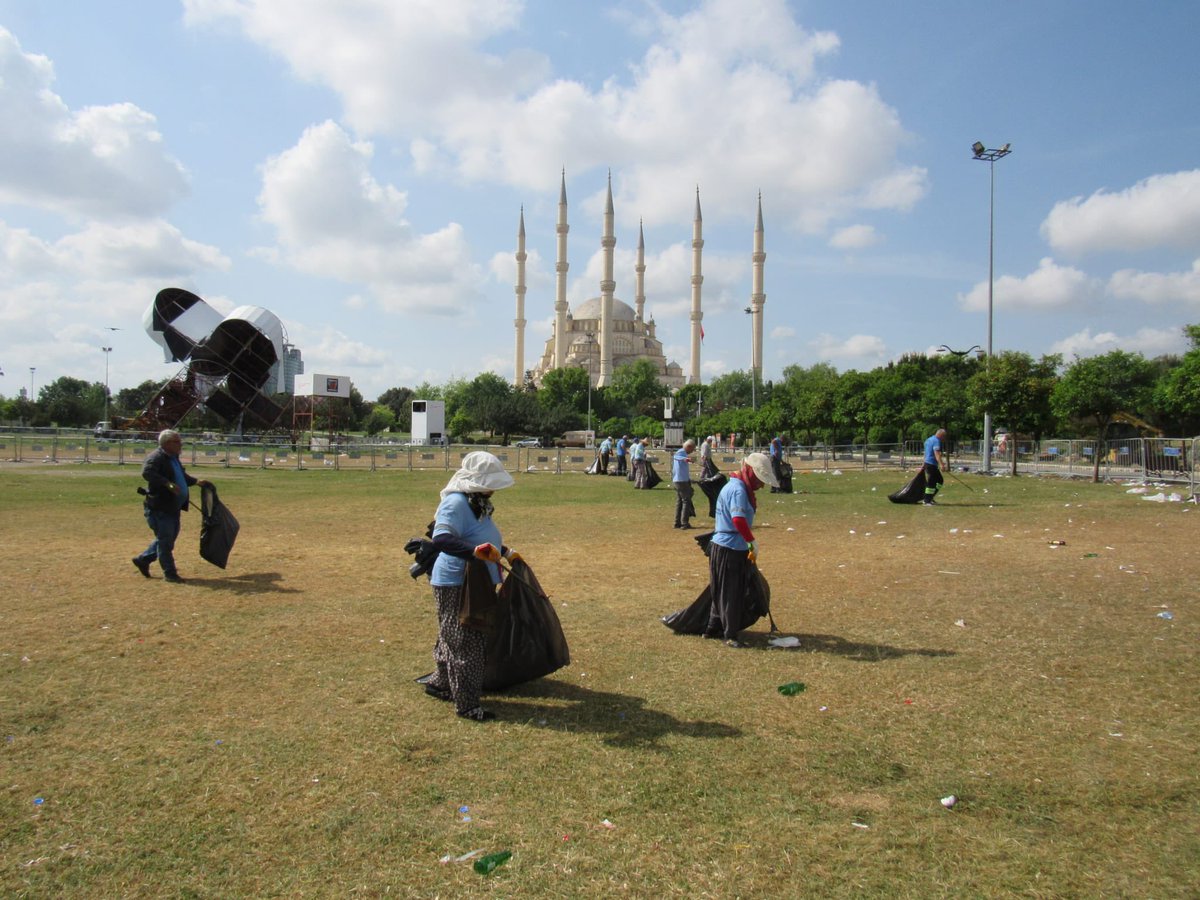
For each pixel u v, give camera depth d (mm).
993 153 32500
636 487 24438
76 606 7828
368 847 3354
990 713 4863
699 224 128625
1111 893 3014
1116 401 25984
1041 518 15352
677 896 3000
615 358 142000
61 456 37219
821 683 5461
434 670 5777
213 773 4066
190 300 55000
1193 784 3893
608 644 6500
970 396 31125
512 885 3068
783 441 60031
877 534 13234
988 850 3324
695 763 4180
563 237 132250
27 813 3643
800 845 3367
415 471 34000
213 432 57562
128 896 3008
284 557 10938
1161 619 7078
